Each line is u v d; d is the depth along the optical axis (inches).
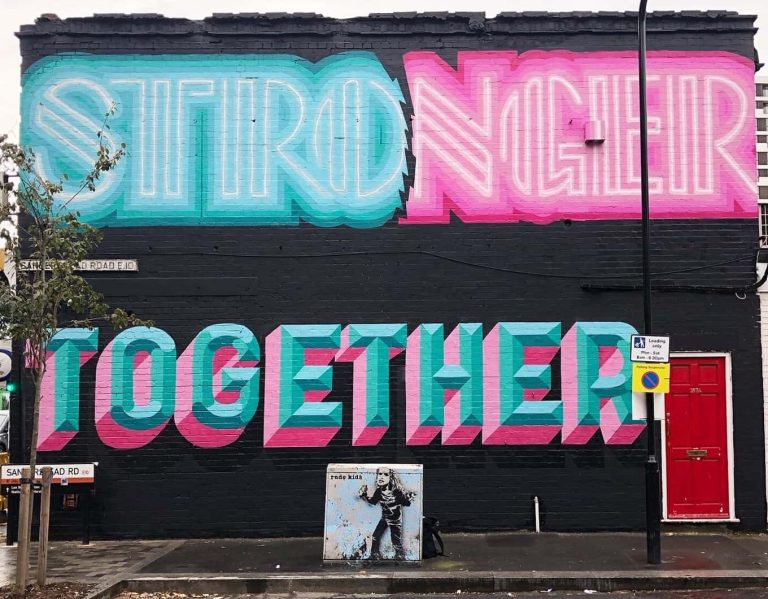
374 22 425.4
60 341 410.3
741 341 412.2
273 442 407.8
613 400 409.4
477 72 423.5
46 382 409.1
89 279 413.7
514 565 335.6
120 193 418.0
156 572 332.8
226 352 411.8
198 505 404.8
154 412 408.5
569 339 412.5
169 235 417.1
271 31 424.5
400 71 423.8
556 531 403.9
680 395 412.2
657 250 416.2
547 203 418.6
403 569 333.1
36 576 325.7
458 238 417.7
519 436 407.2
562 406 409.1
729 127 421.4
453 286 415.5
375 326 413.4
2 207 308.0
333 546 342.0
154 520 403.9
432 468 406.6
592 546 370.9
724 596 304.8
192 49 424.5
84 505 396.5
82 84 421.1
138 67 422.9
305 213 418.9
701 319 413.1
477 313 414.3
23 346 412.2
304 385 410.0
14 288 336.5
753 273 415.5
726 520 403.5
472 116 422.0
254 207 418.9
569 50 423.8
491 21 425.1
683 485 407.8
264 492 406.0
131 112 421.1
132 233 416.8
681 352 411.8
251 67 424.2
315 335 412.5
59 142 418.0
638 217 417.1
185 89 422.6
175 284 414.6
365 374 410.6
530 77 423.2
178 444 407.5
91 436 407.2
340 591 319.9
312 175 420.2
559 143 420.5
